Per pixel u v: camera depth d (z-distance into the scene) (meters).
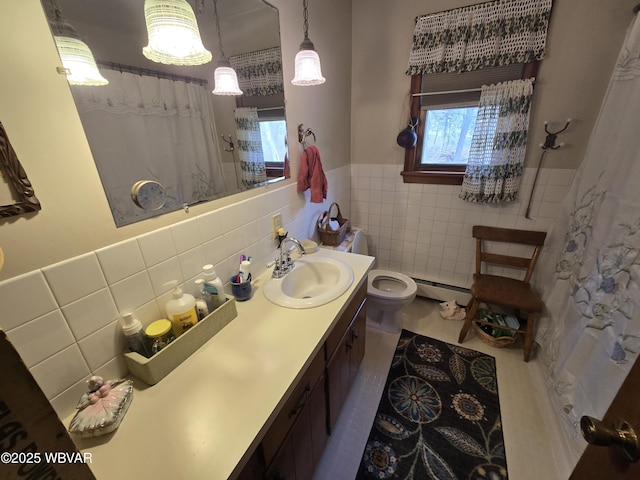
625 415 0.46
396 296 1.87
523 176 1.82
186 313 0.86
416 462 1.28
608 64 1.47
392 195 2.29
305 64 1.20
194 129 0.94
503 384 1.65
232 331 0.96
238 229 1.16
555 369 1.44
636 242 1.03
